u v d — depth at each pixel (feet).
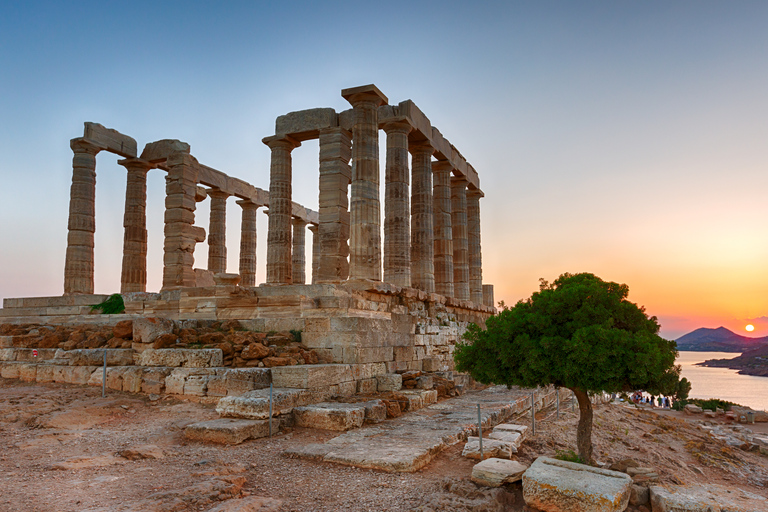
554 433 52.42
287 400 42.75
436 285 102.94
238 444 37.19
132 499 25.77
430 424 44.24
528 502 26.50
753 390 393.29
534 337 34.45
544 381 33.91
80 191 93.86
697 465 58.34
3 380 63.57
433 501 26.07
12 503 24.99
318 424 41.91
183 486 27.73
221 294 68.90
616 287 34.76
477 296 123.34
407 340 69.72
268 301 64.54
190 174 99.40
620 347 30.76
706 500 27.02
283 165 87.04
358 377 55.57
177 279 94.17
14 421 43.70
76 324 84.33
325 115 83.76
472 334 37.86
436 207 104.73
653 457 54.54
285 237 85.92
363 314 67.72
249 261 121.39
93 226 95.55
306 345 57.98
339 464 32.50
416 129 86.63
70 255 92.63
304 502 26.32
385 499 26.71
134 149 101.04
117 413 46.37
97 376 56.39
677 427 86.12
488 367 35.53
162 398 50.98
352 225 75.10
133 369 53.88
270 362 51.29
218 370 50.67
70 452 35.14
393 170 83.20
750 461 65.31
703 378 582.76
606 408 90.43
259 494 27.40
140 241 101.55
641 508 28.07
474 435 43.04
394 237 82.12
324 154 83.35
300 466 32.22
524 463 36.88
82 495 26.25
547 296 34.58
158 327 57.31
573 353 31.24
